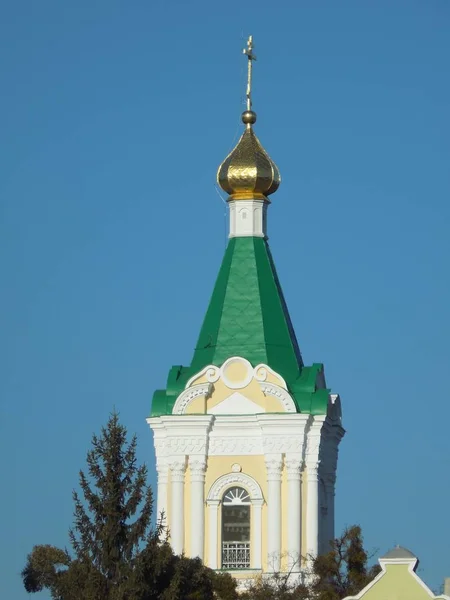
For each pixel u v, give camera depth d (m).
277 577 125.31
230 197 136.25
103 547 116.00
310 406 131.25
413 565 111.94
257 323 133.25
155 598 115.94
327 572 124.06
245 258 135.00
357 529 125.00
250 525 130.62
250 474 131.00
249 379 131.88
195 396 132.00
